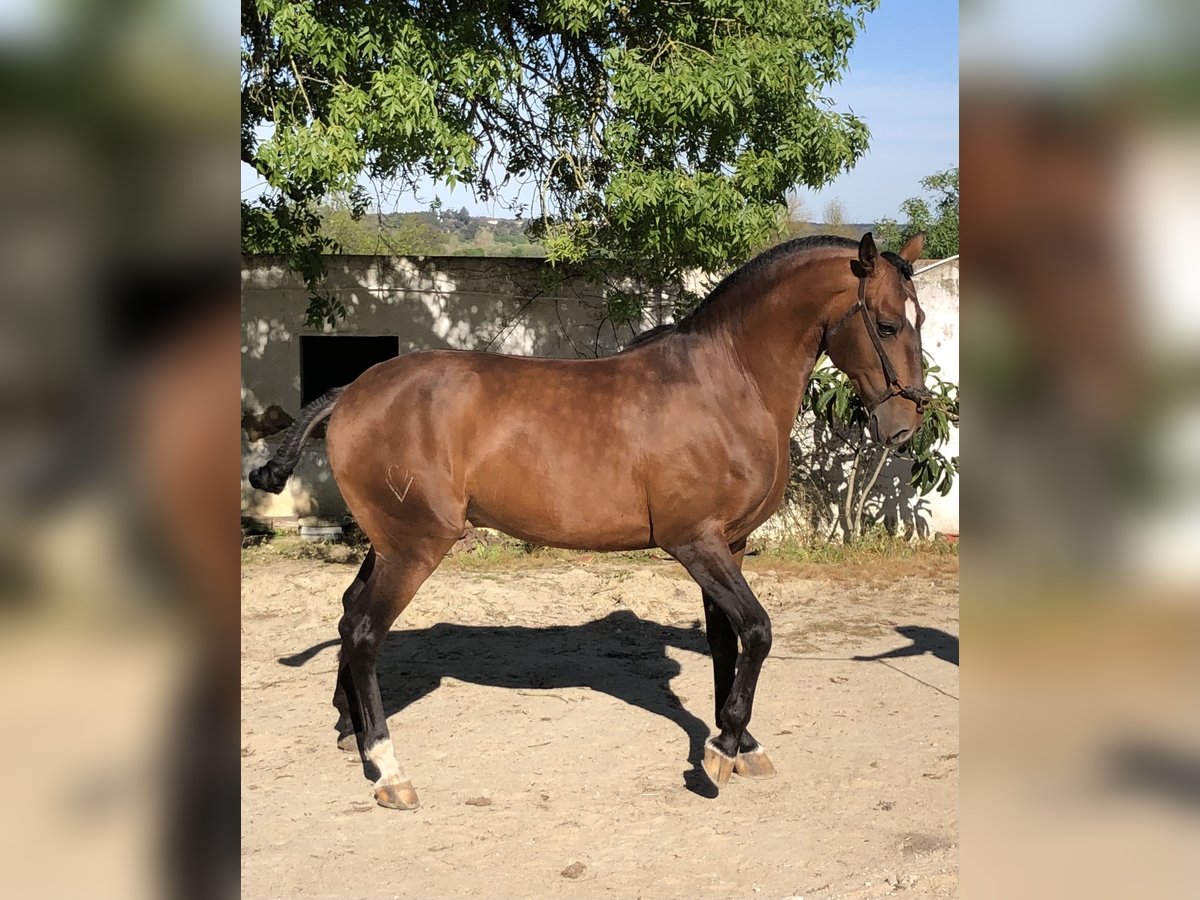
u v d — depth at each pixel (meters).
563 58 7.78
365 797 3.78
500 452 3.75
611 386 3.80
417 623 6.41
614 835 3.44
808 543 8.59
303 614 6.49
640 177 6.43
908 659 5.62
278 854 3.28
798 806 3.68
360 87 6.29
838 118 7.00
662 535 3.76
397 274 9.10
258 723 4.62
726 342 3.79
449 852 3.31
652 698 4.99
